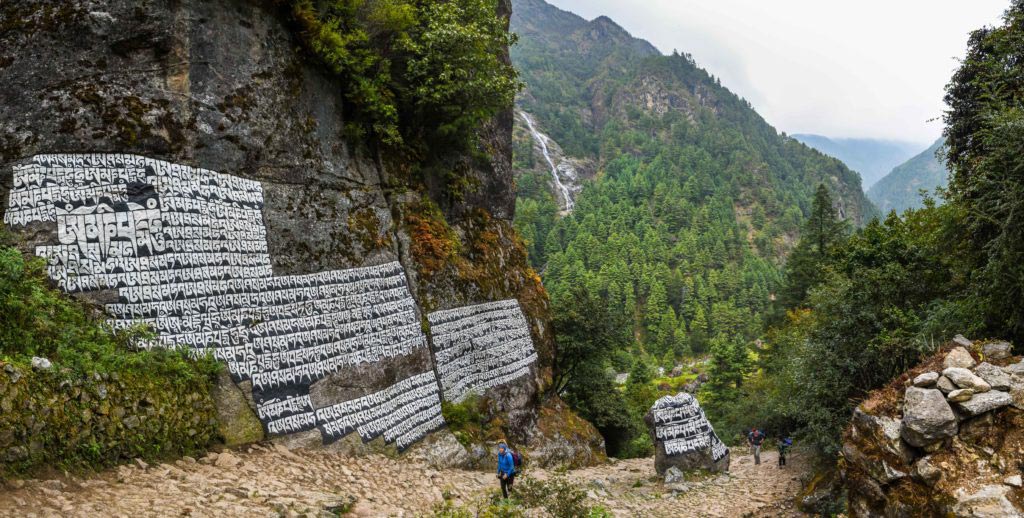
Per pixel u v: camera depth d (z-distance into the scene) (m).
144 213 10.29
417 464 13.49
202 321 10.73
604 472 20.38
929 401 8.24
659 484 18.25
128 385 8.51
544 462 19.52
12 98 9.67
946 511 7.61
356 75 15.00
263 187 12.45
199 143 11.23
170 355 9.77
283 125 13.09
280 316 12.14
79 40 10.20
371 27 15.45
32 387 6.98
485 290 20.22
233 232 11.61
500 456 12.16
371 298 14.58
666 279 113.06
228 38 12.04
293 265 12.74
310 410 11.99
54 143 9.74
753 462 24.25
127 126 10.34
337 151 14.82
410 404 14.82
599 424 27.62
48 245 9.37
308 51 13.98
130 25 10.65
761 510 15.12
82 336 8.66
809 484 15.63
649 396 43.19
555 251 127.88
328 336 13.04
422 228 17.59
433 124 18.61
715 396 49.41
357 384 13.39
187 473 8.44
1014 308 9.81
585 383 28.42
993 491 7.40
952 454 8.04
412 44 15.91
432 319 16.81
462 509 9.58
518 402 20.53
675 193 163.00
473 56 16.64
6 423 6.46
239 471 9.24
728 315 96.31
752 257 138.38
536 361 22.97
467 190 21.47
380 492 10.75
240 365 11.05
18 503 6.01
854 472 9.45
